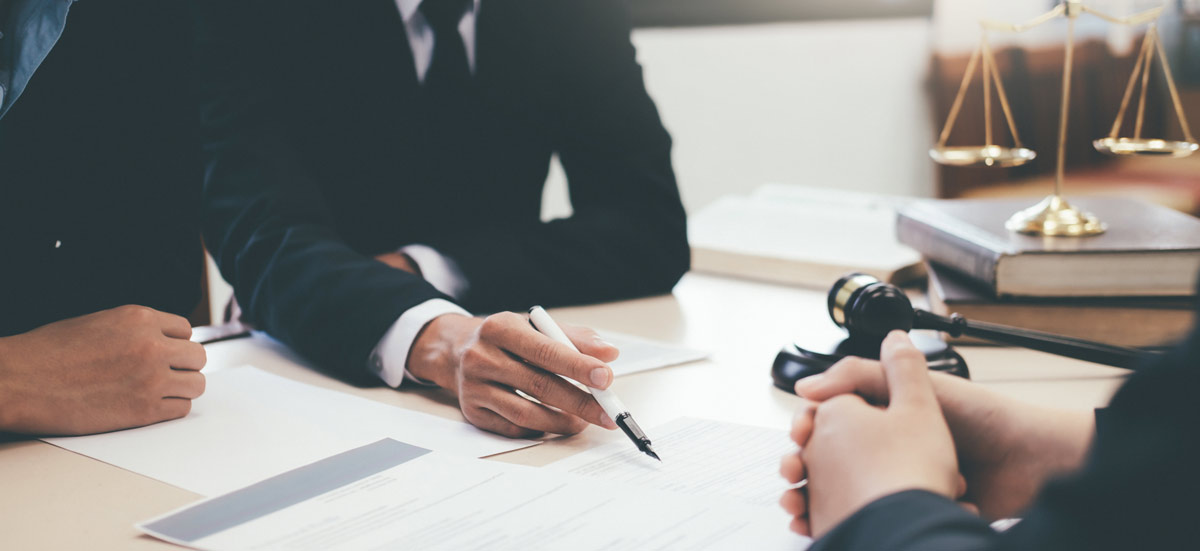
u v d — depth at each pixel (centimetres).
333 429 80
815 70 269
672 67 287
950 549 41
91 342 82
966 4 247
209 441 78
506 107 139
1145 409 37
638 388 92
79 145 108
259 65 129
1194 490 34
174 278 117
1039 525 38
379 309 96
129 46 110
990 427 58
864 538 45
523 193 145
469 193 141
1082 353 85
